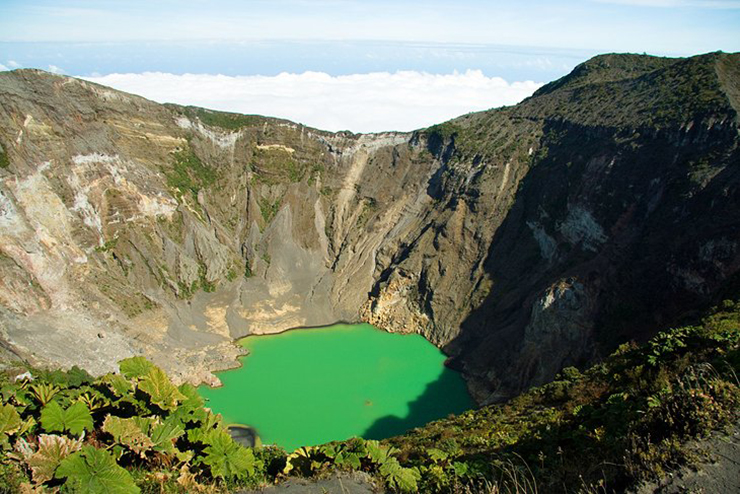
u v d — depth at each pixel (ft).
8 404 41.42
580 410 63.72
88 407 46.19
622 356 92.02
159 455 45.50
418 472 52.29
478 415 103.71
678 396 44.45
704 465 35.91
